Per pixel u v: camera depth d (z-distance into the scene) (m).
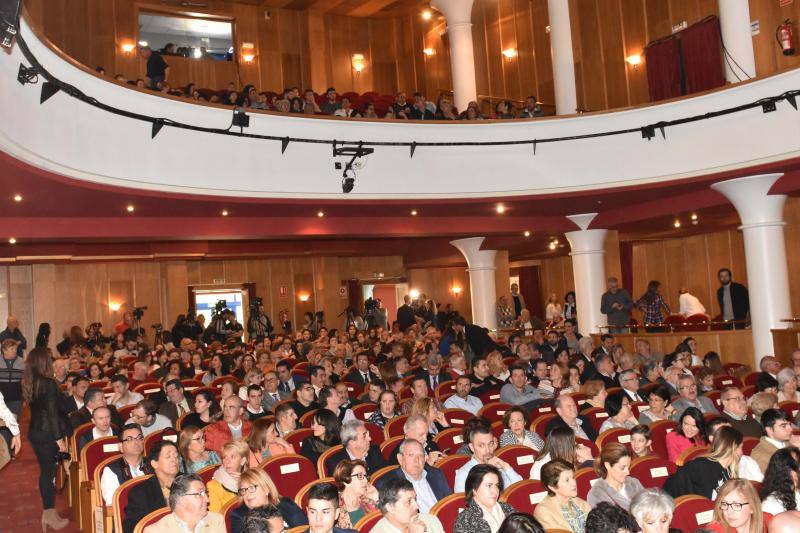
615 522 3.13
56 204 10.88
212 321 17.22
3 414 4.02
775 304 12.71
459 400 8.40
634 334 14.20
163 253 17.75
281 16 20.53
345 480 4.73
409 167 13.20
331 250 20.03
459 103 16.39
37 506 7.29
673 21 16.95
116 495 4.96
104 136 9.86
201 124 11.32
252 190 11.85
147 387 9.48
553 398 8.55
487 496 4.36
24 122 7.77
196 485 4.23
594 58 18.69
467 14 16.56
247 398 8.54
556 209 15.33
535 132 13.73
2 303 17.28
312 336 15.60
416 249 21.36
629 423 7.16
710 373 9.52
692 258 20.16
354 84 21.33
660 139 13.12
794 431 6.05
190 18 19.45
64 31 17.27
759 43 15.35
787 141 11.76
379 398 7.51
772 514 4.14
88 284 18.25
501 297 18.14
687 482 5.14
